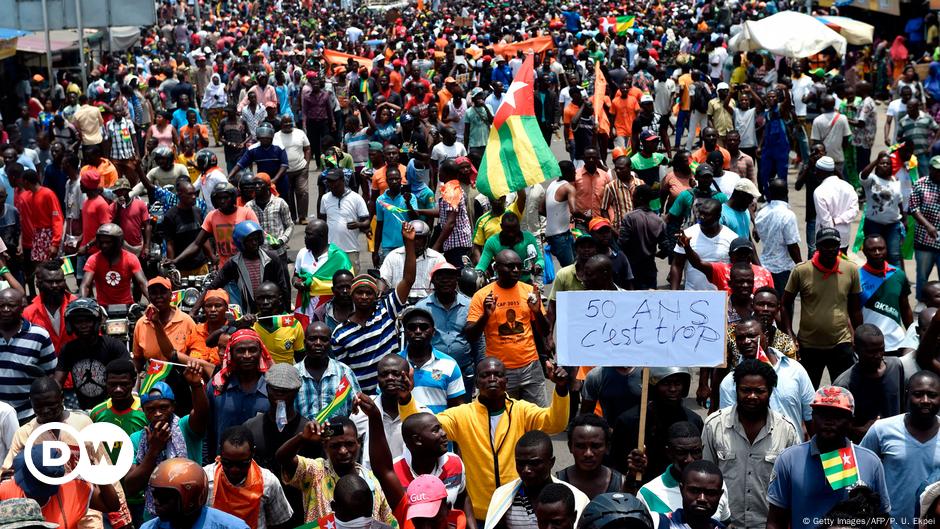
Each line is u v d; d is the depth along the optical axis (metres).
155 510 6.34
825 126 17.75
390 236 12.76
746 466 6.66
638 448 6.69
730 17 40.06
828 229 9.10
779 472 6.08
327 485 6.77
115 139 19.30
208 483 6.38
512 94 10.76
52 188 16.28
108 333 9.99
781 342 8.48
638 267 11.79
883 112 29.19
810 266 9.25
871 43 30.58
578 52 31.39
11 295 8.40
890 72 31.02
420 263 10.42
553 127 23.12
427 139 18.88
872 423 7.35
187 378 7.22
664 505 6.25
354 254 13.31
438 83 25.56
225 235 11.95
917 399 6.39
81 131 19.92
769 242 11.27
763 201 17.47
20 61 28.67
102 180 15.39
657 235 11.74
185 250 12.10
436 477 5.86
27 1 21.86
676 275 10.48
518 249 10.48
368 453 6.91
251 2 68.44
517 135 10.73
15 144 17.72
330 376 7.90
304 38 44.47
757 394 6.52
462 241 12.62
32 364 8.47
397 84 25.86
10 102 28.00
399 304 8.93
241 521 5.71
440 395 7.95
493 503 6.14
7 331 8.45
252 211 12.28
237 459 6.30
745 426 6.69
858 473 5.89
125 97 24.58
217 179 14.48
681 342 6.69
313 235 10.39
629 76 23.16
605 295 6.71
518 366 8.84
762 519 6.66
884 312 9.37
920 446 6.46
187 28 48.91
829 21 29.03
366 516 5.82
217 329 9.20
